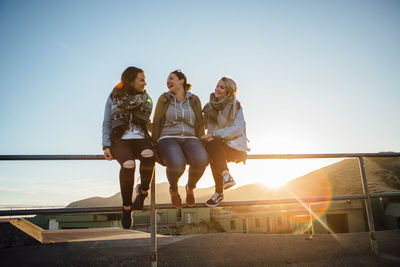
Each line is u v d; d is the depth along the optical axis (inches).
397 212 553.0
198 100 111.7
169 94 107.3
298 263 99.6
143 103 97.5
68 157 90.7
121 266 98.7
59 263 99.0
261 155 110.1
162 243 129.8
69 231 353.4
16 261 98.3
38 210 84.7
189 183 94.9
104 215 828.0
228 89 115.8
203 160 93.9
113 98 97.0
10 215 82.2
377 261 104.0
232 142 107.4
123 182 86.7
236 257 103.4
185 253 109.1
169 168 90.7
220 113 114.3
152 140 102.8
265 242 121.0
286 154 112.0
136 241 142.6
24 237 114.1
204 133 110.9
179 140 101.5
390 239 126.9
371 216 115.1
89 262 101.1
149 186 93.5
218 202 97.7
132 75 97.1
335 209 593.9
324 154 115.2
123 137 93.0
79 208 88.6
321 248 113.1
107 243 135.0
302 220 1109.1
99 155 93.4
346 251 110.9
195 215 1253.1
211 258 103.0
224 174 96.5
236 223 1242.6
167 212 1209.4
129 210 90.4
